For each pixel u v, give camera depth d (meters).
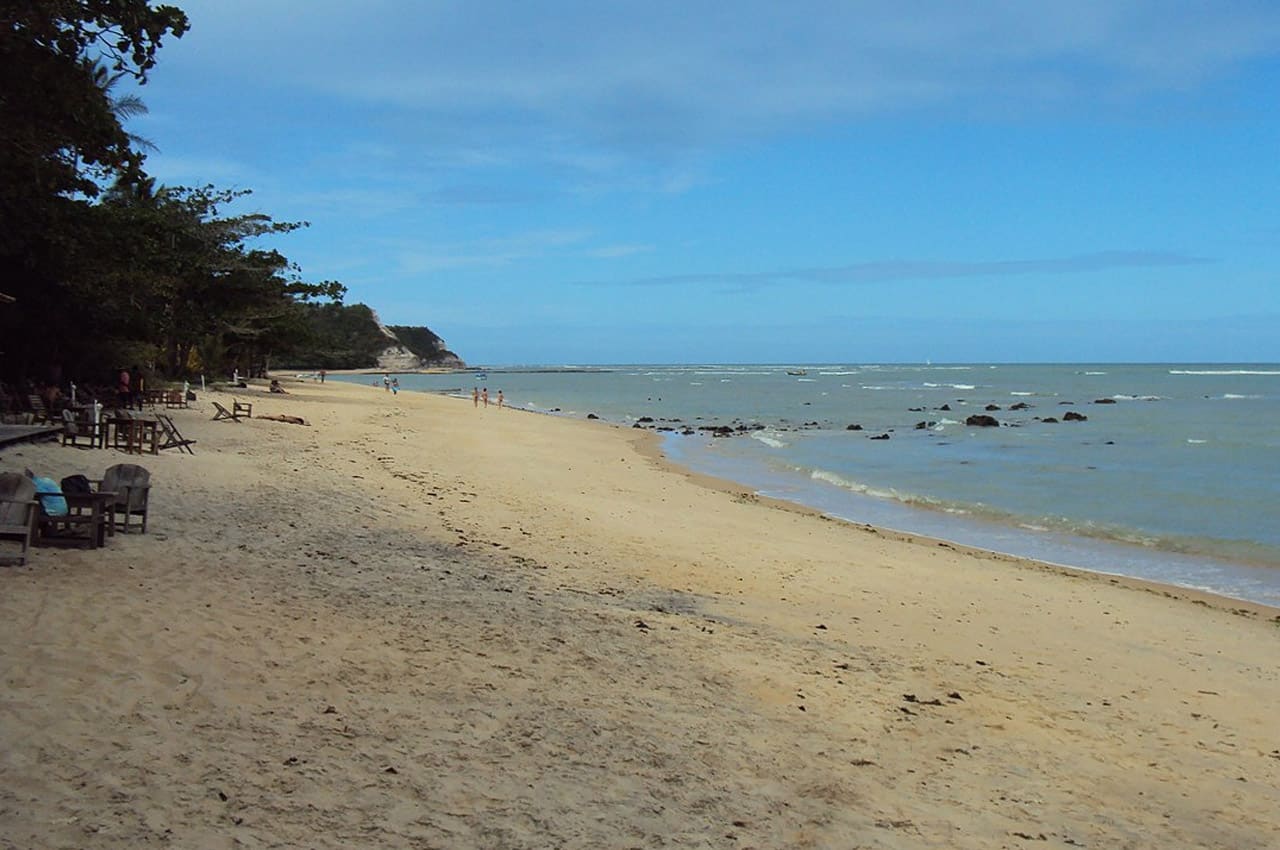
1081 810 6.20
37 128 17.55
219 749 5.35
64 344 30.23
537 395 92.88
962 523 20.88
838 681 8.41
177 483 15.30
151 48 15.67
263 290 49.41
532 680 7.35
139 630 7.37
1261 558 17.27
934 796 6.10
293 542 11.89
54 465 15.49
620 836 4.93
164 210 42.72
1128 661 10.48
